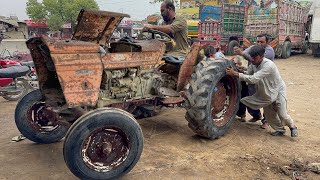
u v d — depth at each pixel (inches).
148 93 166.4
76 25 160.2
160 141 179.2
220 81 189.9
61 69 127.6
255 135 190.9
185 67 177.0
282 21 608.4
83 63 132.4
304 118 225.6
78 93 131.9
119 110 128.6
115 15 159.6
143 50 156.9
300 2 754.2
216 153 163.9
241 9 698.2
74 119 145.2
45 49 142.5
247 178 138.5
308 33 749.3
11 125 214.5
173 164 150.9
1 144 177.9
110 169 127.4
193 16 792.3
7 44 442.0
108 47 173.5
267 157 159.0
